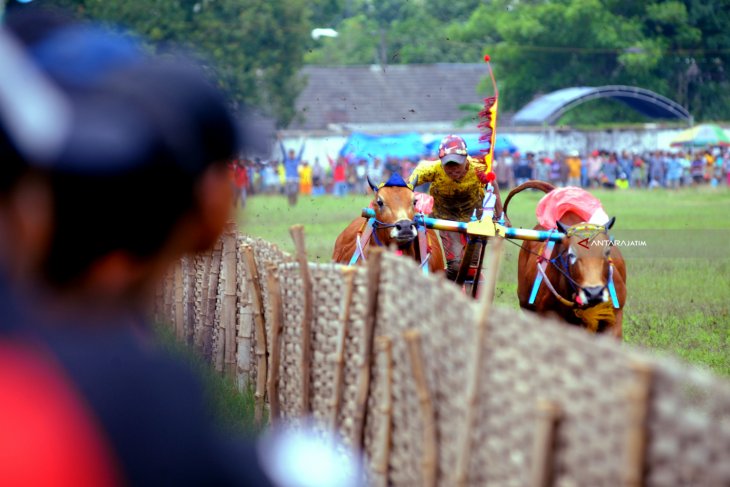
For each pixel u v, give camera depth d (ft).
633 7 610.65
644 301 170.40
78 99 21.24
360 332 68.39
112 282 22.38
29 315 21.08
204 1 448.65
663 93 609.83
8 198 21.26
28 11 22.33
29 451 19.38
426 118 652.48
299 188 522.88
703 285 188.34
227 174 23.81
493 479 46.85
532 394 43.70
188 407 21.85
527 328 44.42
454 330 51.75
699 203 440.86
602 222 112.57
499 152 554.05
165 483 20.98
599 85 611.06
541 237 113.39
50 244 21.52
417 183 132.26
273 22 458.91
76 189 21.04
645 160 565.12
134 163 21.35
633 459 36.88
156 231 22.39
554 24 600.39
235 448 22.61
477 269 121.29
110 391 20.83
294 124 636.48
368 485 66.28
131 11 408.87
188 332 134.51
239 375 104.01
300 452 23.49
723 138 573.33
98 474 19.97
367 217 119.85
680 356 123.03
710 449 35.76
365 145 532.32
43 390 20.12
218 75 25.00
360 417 66.44
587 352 40.19
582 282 106.63
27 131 20.66
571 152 540.52
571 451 40.98
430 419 54.08
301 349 77.87
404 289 60.95
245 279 102.68
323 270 76.02
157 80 22.33
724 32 616.39
